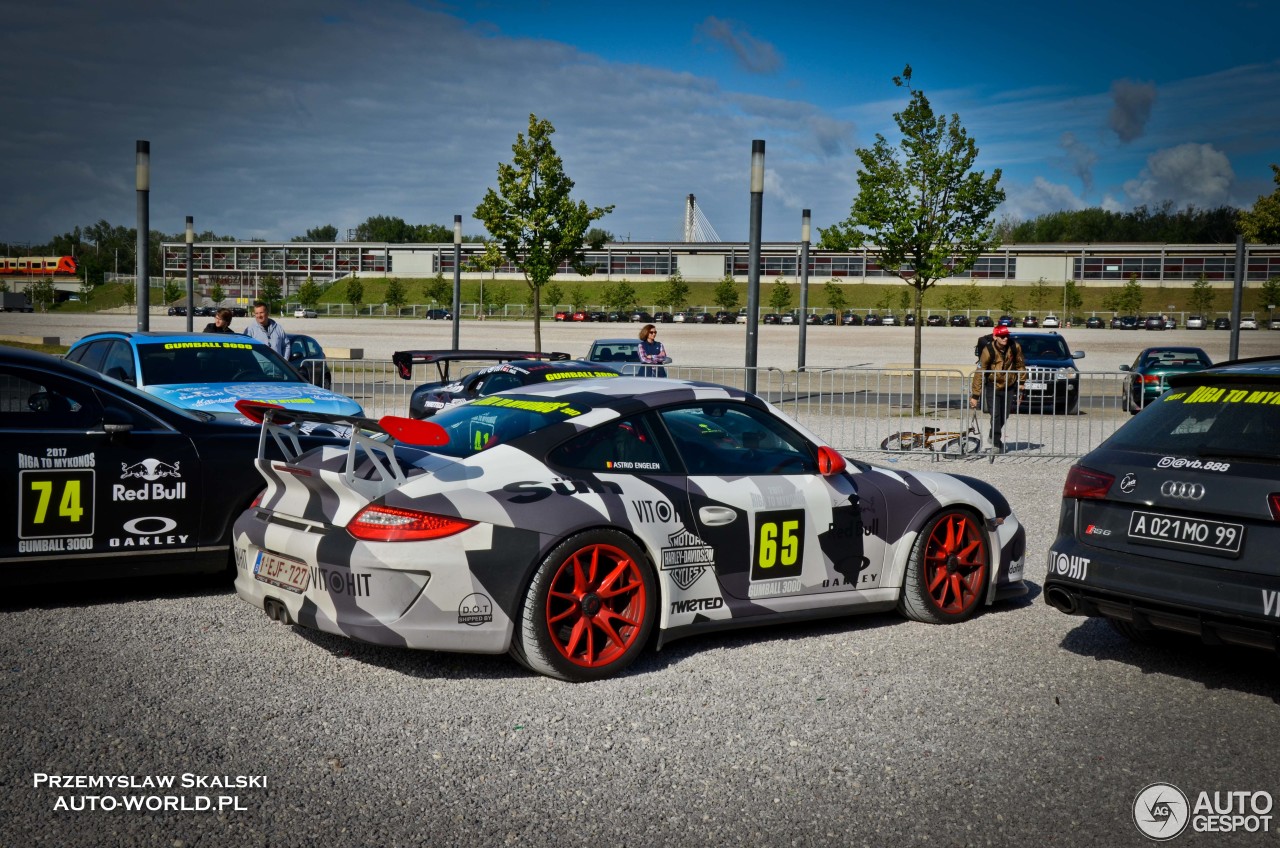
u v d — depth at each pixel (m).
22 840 2.98
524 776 3.50
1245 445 4.32
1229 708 4.29
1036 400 19.06
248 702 4.12
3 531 5.20
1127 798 3.40
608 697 4.28
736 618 4.86
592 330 73.00
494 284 122.31
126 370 8.80
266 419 4.72
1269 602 4.02
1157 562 4.39
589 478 4.54
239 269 136.12
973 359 46.91
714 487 4.82
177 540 5.61
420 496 4.21
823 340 64.31
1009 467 12.17
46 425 5.33
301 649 4.81
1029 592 6.30
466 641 4.24
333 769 3.53
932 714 4.14
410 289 122.06
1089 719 4.12
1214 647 5.14
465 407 5.12
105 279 146.88
